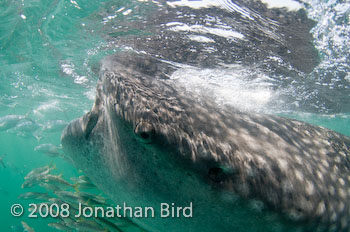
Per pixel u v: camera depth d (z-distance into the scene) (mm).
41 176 8906
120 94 3014
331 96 10047
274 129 3561
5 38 7895
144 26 5855
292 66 7098
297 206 2635
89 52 7805
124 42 6609
